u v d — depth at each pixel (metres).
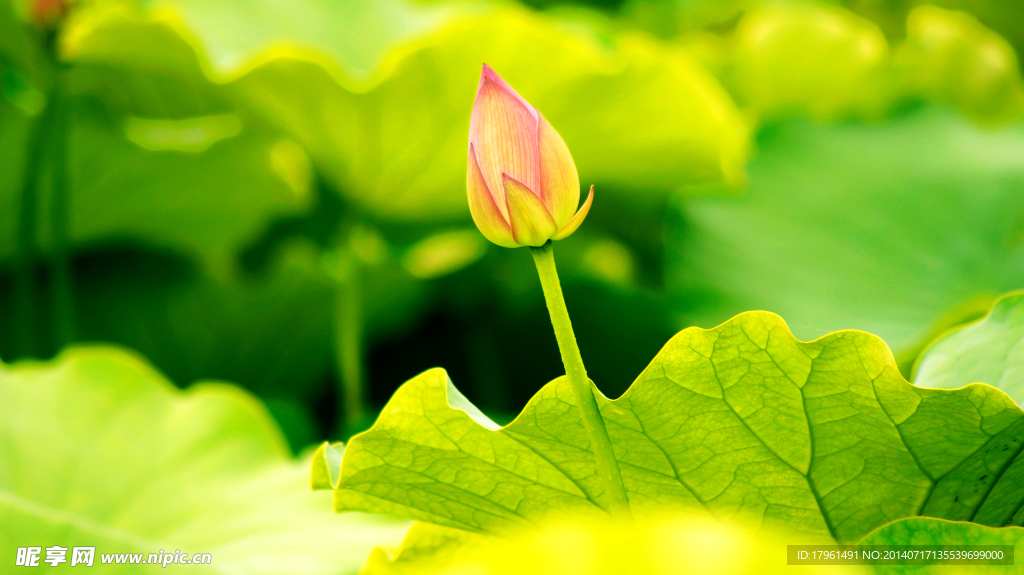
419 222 3.58
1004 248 3.55
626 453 1.89
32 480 2.22
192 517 2.22
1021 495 1.89
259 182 3.47
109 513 2.21
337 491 1.94
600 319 3.51
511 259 3.54
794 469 1.89
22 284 3.29
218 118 3.59
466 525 1.96
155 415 2.47
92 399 2.45
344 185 3.30
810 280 3.48
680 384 1.85
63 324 3.29
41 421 2.34
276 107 2.95
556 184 1.86
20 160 3.28
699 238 3.59
